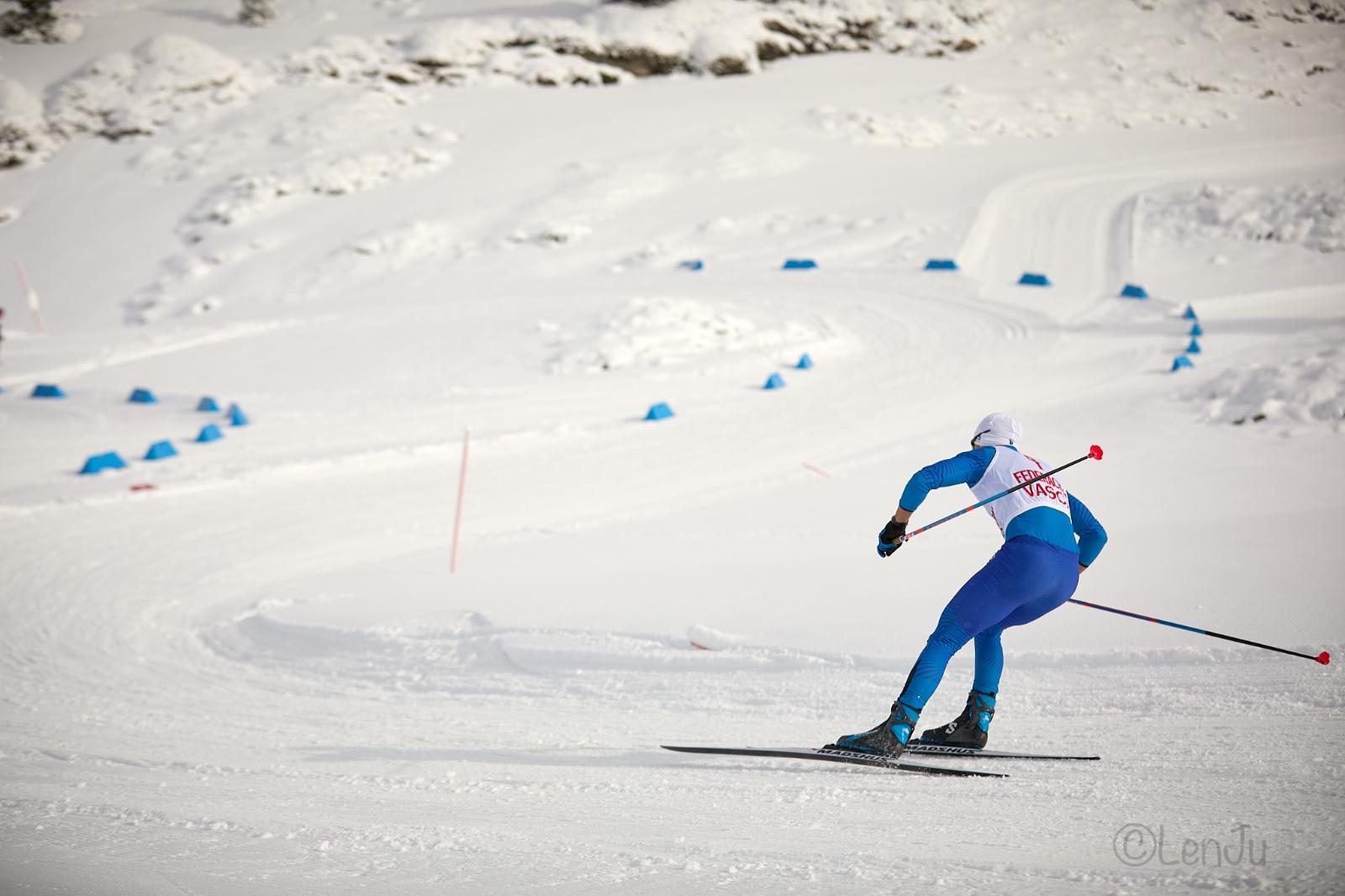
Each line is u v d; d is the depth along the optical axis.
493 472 30.94
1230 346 41.25
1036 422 31.81
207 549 24.50
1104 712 9.66
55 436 38.31
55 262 78.81
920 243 67.75
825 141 90.56
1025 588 8.20
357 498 28.70
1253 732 8.45
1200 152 88.38
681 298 58.00
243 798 8.47
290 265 73.50
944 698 10.83
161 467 32.75
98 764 10.68
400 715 12.73
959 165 84.62
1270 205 64.56
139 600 21.05
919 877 5.55
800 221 73.50
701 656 13.35
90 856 6.14
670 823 7.14
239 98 98.62
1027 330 48.84
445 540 24.16
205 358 52.44
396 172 85.38
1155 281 57.03
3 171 92.25
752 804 7.63
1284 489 20.62
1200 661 10.75
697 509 24.91
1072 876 5.48
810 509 23.34
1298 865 5.43
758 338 49.31
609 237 73.19
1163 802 6.88
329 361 49.97
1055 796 7.28
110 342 58.31
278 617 18.39
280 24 116.12
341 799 8.38
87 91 96.69
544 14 113.19
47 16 108.81
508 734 11.27
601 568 19.52
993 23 117.44
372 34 109.44
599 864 5.96
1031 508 8.41
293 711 13.47
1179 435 27.28
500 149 88.94
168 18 117.50
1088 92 104.50
